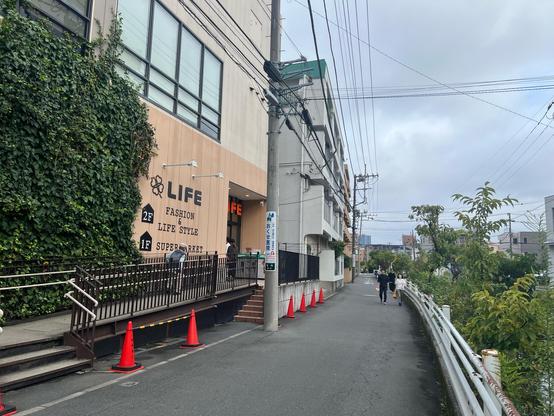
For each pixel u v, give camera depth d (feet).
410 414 19.79
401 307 73.51
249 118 69.72
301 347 34.32
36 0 32.73
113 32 39.32
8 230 28.63
